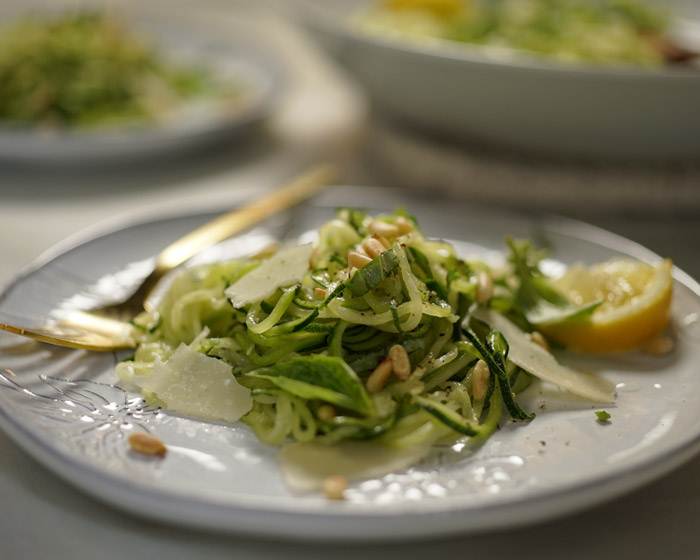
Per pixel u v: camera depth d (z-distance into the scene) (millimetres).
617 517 371
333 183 670
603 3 850
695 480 389
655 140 604
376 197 553
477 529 330
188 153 723
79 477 342
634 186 618
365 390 387
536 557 353
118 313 450
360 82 679
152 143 665
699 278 551
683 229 618
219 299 438
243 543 351
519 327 445
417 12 864
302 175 699
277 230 523
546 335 443
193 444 371
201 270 461
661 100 577
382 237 427
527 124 613
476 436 378
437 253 442
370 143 735
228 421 385
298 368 384
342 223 448
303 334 407
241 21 1244
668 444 357
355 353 406
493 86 597
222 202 543
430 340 415
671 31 841
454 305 429
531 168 635
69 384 398
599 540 360
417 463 365
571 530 364
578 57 687
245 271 437
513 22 800
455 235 521
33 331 414
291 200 548
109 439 368
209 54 907
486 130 634
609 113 590
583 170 632
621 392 408
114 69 796
